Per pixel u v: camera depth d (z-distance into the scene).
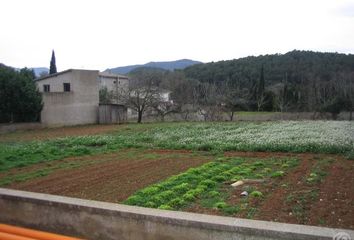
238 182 11.38
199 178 12.02
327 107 49.56
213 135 24.67
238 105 54.19
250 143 19.86
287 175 12.62
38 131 31.97
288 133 24.17
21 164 15.59
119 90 45.28
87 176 13.21
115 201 9.86
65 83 38.94
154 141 22.55
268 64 76.56
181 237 5.43
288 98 56.81
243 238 5.05
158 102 43.94
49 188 11.61
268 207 8.90
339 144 18.33
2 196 7.09
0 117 32.41
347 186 10.88
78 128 34.06
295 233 4.75
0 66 36.06
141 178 12.62
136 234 5.77
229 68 77.50
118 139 23.45
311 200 9.43
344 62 73.12
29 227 6.80
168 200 9.66
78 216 6.27
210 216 5.51
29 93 33.19
